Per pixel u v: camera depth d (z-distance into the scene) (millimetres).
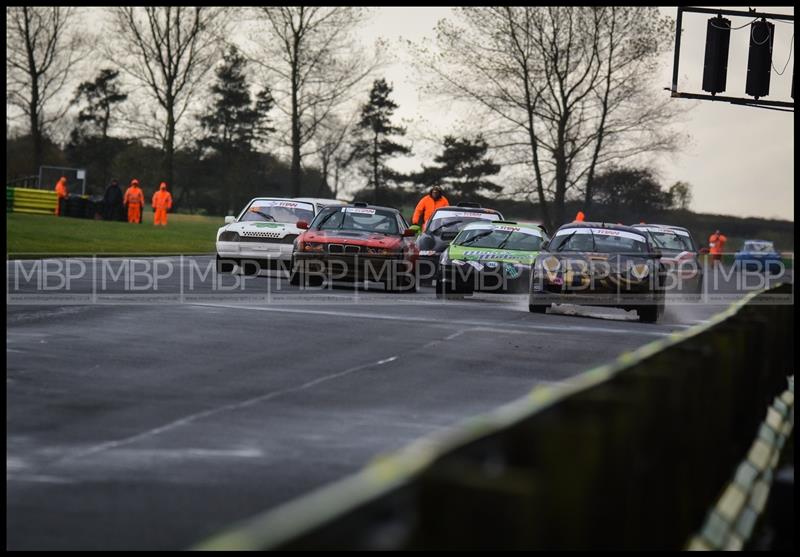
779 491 18719
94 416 26922
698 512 16781
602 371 14023
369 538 7910
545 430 9023
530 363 39719
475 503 7871
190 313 50969
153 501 19203
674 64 76000
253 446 24125
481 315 57156
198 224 180000
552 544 8781
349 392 31938
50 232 116000
